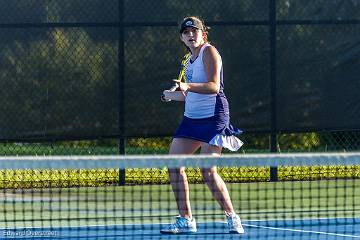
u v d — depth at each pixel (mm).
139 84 22000
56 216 17453
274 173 22656
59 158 11633
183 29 14758
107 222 16703
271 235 15078
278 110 22641
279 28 22625
